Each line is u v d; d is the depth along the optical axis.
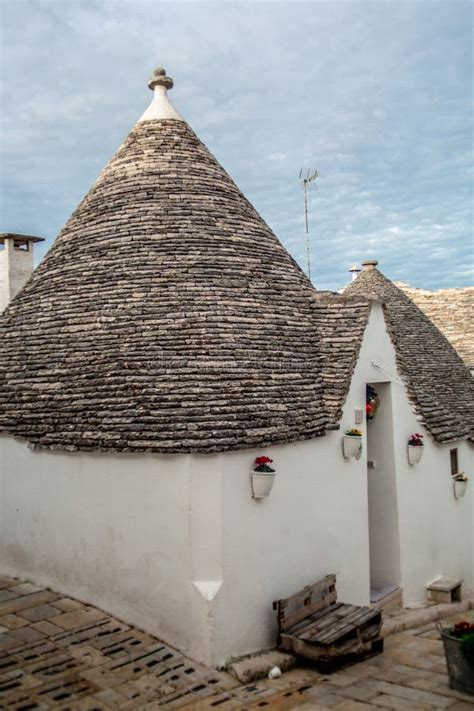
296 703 7.65
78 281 11.67
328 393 10.78
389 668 9.01
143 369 9.76
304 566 9.91
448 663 8.23
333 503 10.56
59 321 11.40
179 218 11.90
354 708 7.54
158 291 10.80
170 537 8.84
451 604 12.95
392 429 12.57
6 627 9.06
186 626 8.65
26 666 8.07
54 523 10.25
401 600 12.43
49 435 10.01
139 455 9.13
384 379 12.31
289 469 9.77
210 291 10.82
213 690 7.91
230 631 8.67
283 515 9.62
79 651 8.48
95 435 9.37
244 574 8.95
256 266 11.75
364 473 11.31
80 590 9.88
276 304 11.44
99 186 13.20
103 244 11.91
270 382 10.04
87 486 9.75
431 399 15.17
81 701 7.39
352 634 9.18
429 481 13.65
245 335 10.46
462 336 22.06
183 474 8.77
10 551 11.05
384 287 18.80
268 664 8.54
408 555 12.76
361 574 11.09
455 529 14.48
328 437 10.54
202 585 8.59
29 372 11.14
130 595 9.22
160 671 8.17
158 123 13.67
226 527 8.76
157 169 12.77
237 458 8.97
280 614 9.04
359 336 11.43
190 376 9.55
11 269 19.97
